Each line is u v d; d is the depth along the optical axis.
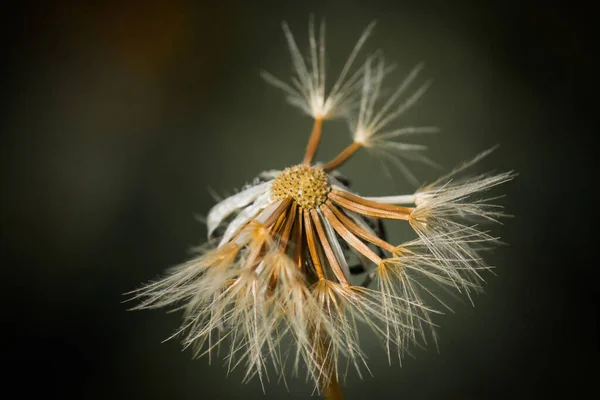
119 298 0.26
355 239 0.15
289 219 0.15
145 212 0.27
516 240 0.26
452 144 0.27
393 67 0.28
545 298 0.25
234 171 0.28
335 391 0.15
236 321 0.15
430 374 0.23
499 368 0.24
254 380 0.23
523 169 0.27
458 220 0.16
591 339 0.24
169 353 0.24
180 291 0.15
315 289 0.15
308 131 0.27
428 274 0.15
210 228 0.16
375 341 0.22
